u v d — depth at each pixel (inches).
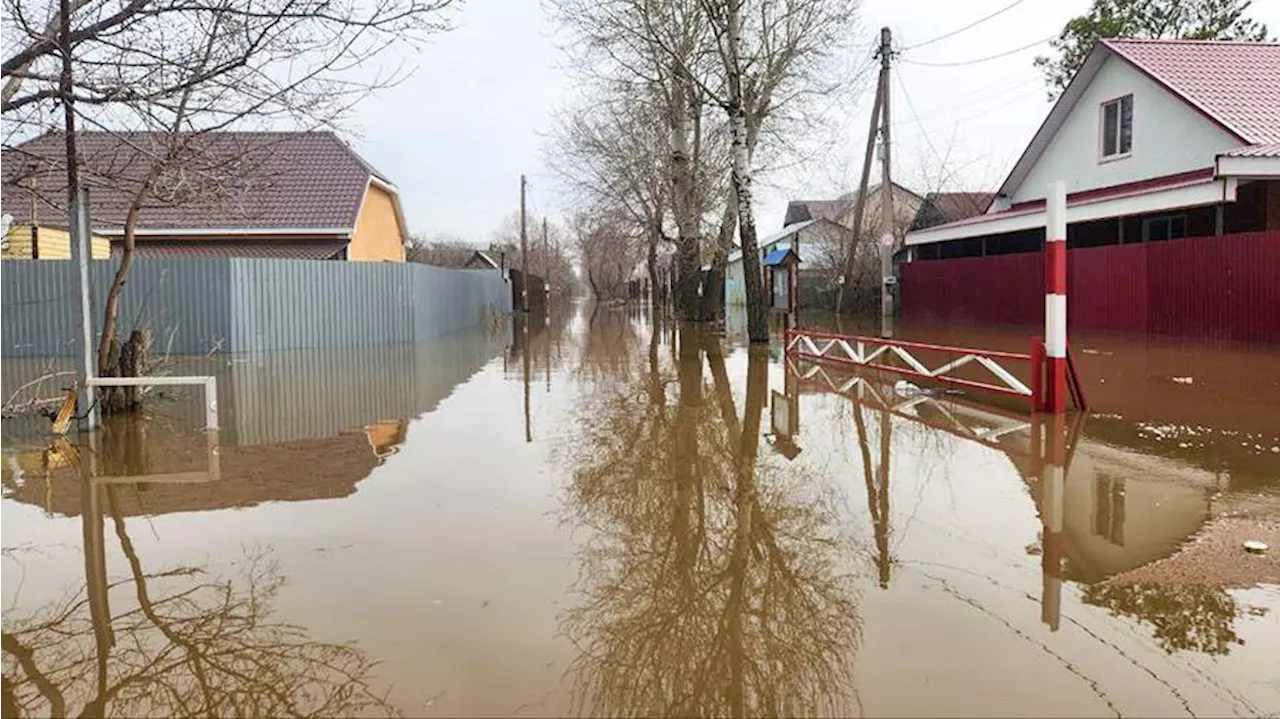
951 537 190.2
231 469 264.4
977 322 831.7
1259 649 132.9
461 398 423.2
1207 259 535.5
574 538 192.5
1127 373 430.9
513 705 118.3
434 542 189.5
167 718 117.5
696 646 137.0
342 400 415.5
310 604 154.0
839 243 1211.2
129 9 167.8
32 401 373.4
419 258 2047.2
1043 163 867.4
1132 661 129.4
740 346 725.3
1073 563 171.8
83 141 207.5
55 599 159.9
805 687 122.3
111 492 237.1
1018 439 291.7
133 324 572.1
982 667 127.7
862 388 437.1
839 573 169.6
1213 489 221.3
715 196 1011.9
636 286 2856.8
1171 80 661.3
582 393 440.1
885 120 922.7
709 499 226.7
